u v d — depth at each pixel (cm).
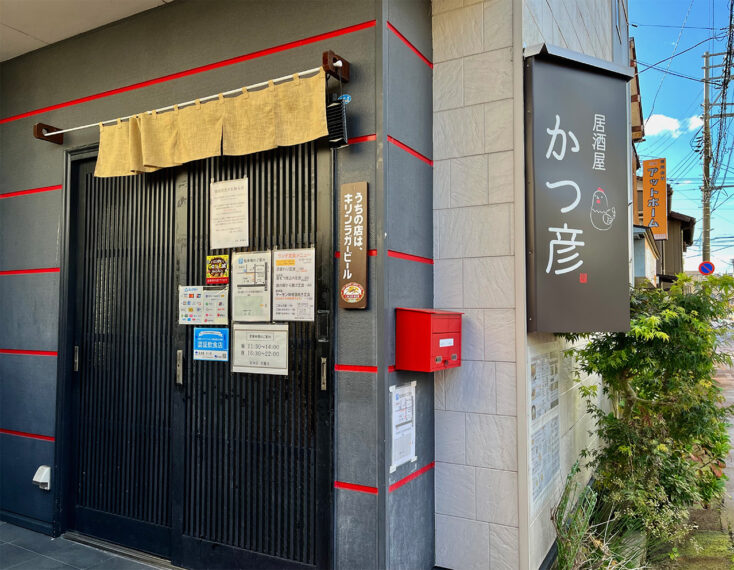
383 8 251
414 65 282
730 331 355
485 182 285
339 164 259
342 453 251
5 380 381
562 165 279
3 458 379
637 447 345
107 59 340
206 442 297
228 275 294
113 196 345
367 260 247
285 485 270
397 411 254
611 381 359
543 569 288
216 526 291
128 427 329
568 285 277
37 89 372
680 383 349
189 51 308
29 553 323
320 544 256
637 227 880
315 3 269
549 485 310
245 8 290
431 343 244
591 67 288
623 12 738
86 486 344
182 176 313
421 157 288
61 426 348
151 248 327
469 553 279
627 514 324
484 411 279
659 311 345
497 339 278
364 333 248
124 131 315
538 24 321
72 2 312
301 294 268
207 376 299
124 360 333
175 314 312
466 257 289
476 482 279
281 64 278
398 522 252
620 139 296
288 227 274
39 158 371
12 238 383
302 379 267
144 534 320
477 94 290
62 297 351
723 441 414
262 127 271
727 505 457
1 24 337
